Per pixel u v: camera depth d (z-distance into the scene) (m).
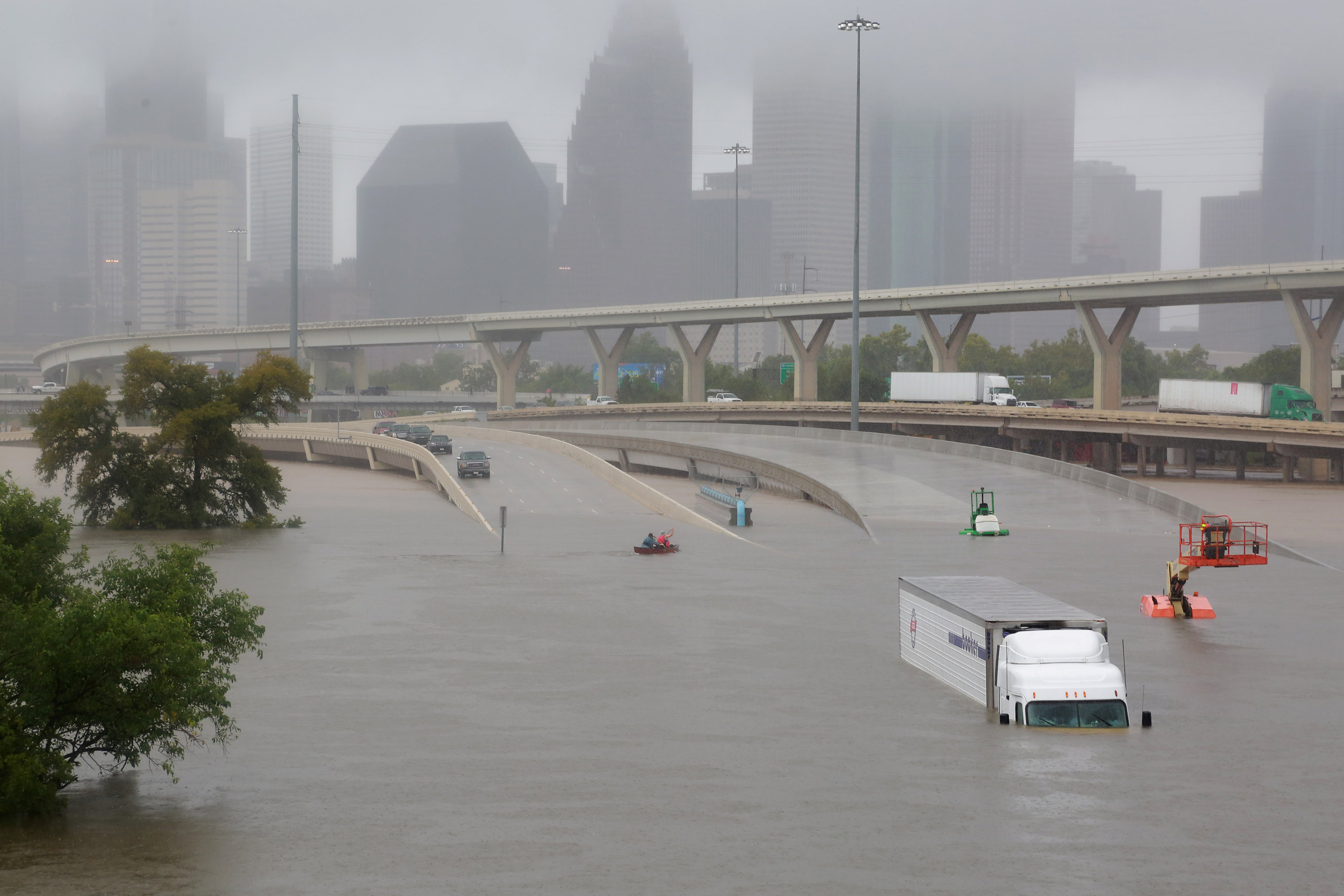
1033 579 128.50
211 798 58.44
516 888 45.34
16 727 54.88
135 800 58.19
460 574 141.88
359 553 163.75
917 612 90.06
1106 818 54.03
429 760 65.38
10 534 65.50
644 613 114.69
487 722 74.19
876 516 184.00
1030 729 71.12
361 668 90.38
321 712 77.00
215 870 47.56
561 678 86.81
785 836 51.72
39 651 55.03
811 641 100.62
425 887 45.50
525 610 116.69
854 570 140.00
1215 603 114.50
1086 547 151.62
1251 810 55.34
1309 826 53.00
